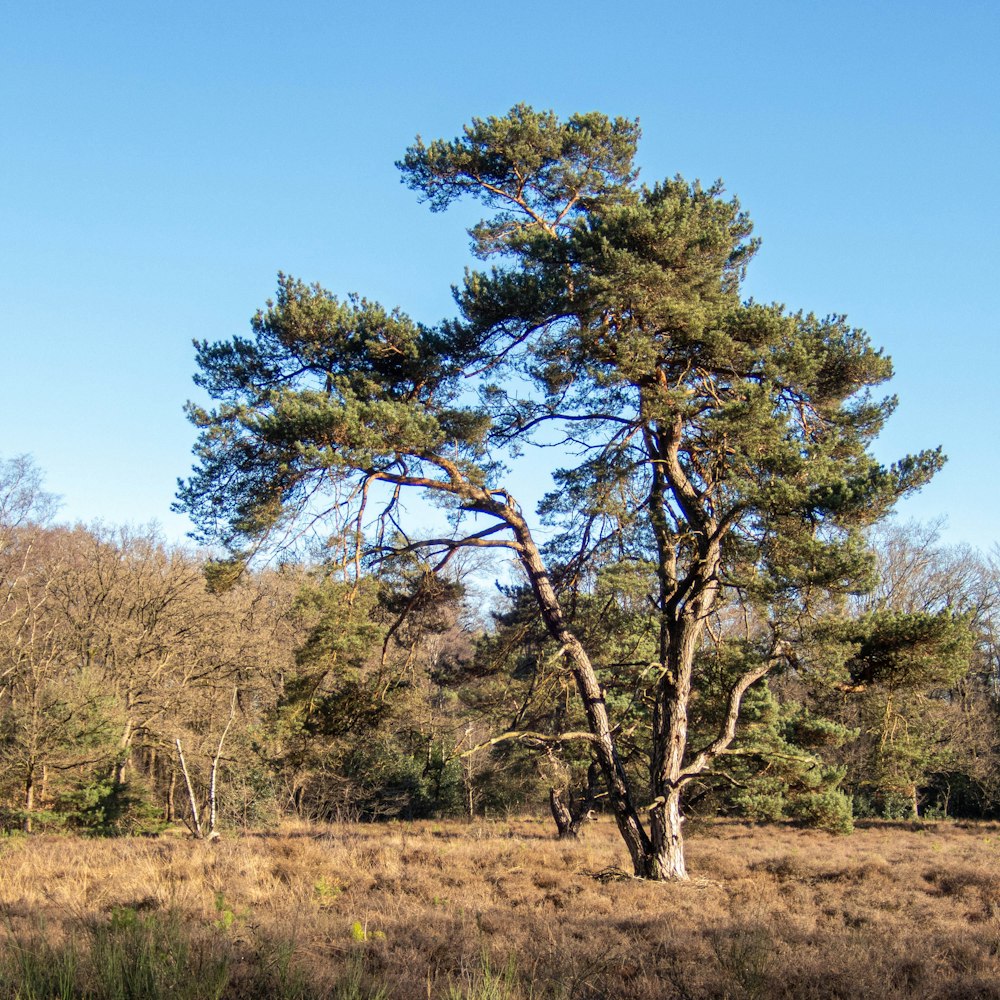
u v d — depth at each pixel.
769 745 25.02
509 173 17.47
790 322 14.77
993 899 13.88
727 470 14.84
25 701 32.81
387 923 10.36
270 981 6.70
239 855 15.99
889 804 40.75
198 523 14.65
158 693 34.94
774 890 14.70
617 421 16.09
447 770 35.72
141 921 7.71
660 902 12.97
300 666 15.86
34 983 5.99
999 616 42.28
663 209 14.95
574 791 28.16
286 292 15.18
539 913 11.45
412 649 17.31
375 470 14.56
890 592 39.84
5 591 36.41
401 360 15.45
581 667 16.42
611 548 16.81
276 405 13.88
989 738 39.78
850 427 16.14
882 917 11.88
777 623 14.51
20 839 22.33
